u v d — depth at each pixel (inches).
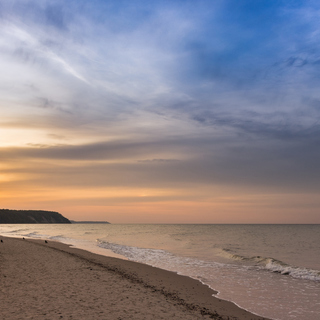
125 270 668.1
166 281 575.2
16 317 293.0
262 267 783.7
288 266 749.9
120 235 2524.6
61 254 897.5
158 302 396.2
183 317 336.8
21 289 409.7
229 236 2485.2
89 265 693.3
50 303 348.2
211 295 482.3
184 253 1118.4
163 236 2397.9
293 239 2134.6
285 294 495.5
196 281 592.4
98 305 353.7
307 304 436.1
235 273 692.7
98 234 2694.4
